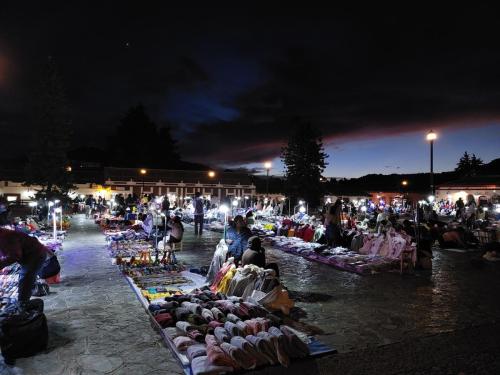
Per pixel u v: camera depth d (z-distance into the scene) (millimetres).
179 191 62781
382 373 4836
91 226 23328
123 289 8570
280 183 69562
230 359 4770
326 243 14953
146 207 25844
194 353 4883
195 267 11062
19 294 6273
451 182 51312
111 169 61844
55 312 6934
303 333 6051
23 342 5098
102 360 5059
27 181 29844
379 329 6352
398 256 11422
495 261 12906
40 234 16188
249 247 8484
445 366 5059
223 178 67188
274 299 6938
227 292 7730
